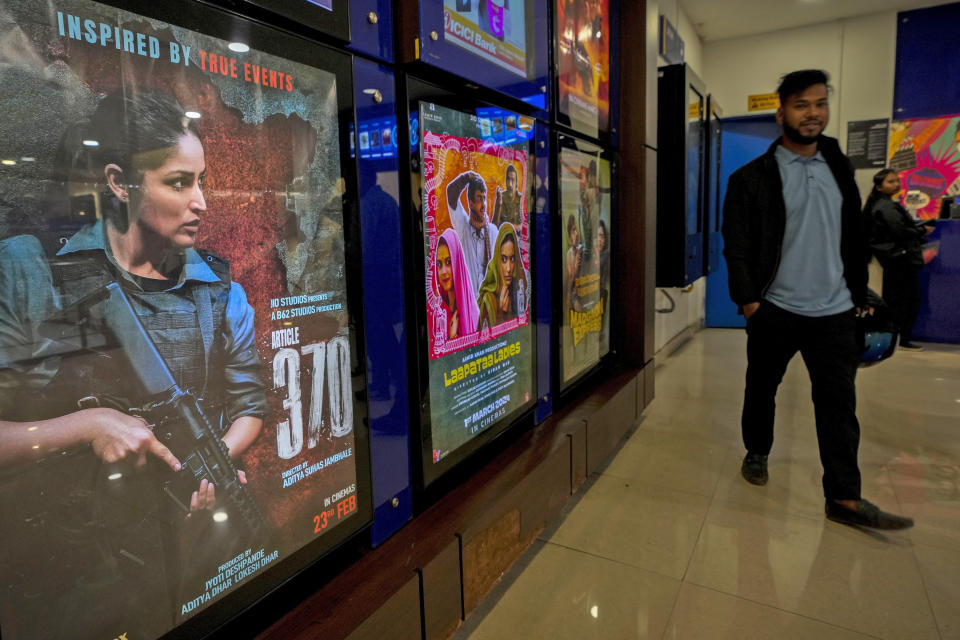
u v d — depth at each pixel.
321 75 1.05
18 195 0.63
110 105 0.71
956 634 1.46
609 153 2.76
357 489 1.19
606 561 1.84
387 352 1.30
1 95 0.61
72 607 0.70
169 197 0.79
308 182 1.03
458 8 1.42
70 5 0.66
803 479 2.43
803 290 2.08
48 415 0.66
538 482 1.76
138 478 0.77
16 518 0.64
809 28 6.06
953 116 5.71
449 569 1.31
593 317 2.64
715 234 4.96
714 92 6.54
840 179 2.03
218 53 0.85
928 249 5.30
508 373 1.85
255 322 0.94
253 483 0.95
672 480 2.44
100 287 0.71
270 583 1.00
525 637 1.49
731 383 4.02
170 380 0.80
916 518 2.08
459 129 1.52
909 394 3.65
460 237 1.55
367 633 1.04
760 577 1.73
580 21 2.34
